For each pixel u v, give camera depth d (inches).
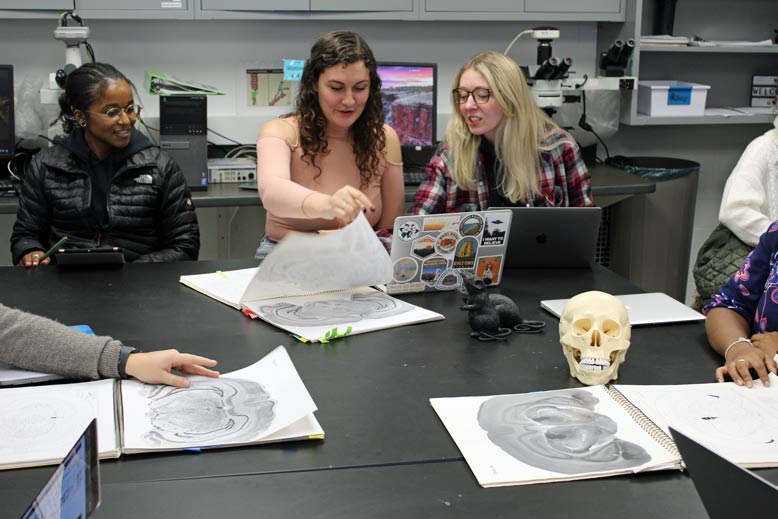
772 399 50.8
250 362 57.5
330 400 51.5
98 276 79.6
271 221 94.3
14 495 39.7
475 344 61.6
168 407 48.9
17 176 126.6
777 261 61.9
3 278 78.1
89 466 32.6
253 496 40.2
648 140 158.4
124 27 136.0
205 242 144.9
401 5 131.3
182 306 70.6
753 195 97.8
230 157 138.0
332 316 67.1
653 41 141.8
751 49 144.3
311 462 43.6
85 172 100.9
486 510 39.0
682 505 39.4
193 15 126.0
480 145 95.8
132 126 101.7
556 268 83.0
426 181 98.0
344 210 71.9
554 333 64.1
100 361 52.7
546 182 96.7
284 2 127.6
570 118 147.3
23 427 45.8
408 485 41.3
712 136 160.2
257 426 46.7
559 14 136.5
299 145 91.3
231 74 140.8
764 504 29.8
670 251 144.3
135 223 101.7
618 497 40.1
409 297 73.5
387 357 58.9
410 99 135.0
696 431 46.3
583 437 45.7
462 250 74.1
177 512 38.7
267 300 71.2
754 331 63.6
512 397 51.3
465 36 146.8
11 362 52.8
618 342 53.9
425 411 49.9
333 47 85.3
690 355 59.6
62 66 136.2
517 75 90.8
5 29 133.2
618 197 133.0
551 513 38.8
